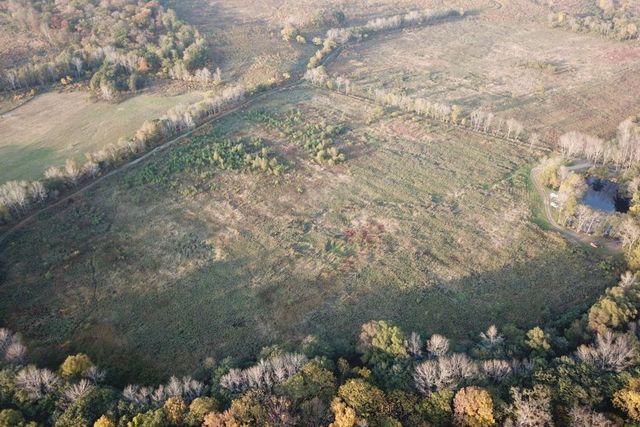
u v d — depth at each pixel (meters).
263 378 74.94
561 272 104.12
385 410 68.50
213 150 142.12
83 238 111.88
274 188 130.25
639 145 132.62
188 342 90.12
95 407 71.00
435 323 93.75
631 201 120.69
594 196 127.50
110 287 100.56
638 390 68.75
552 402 69.12
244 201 125.62
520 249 110.50
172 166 135.50
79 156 140.88
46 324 92.12
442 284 102.25
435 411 68.62
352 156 143.88
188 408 70.38
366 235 115.31
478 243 112.50
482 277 103.62
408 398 70.44
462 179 134.12
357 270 105.69
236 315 95.62
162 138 146.75
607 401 70.12
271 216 121.00
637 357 74.56
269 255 109.62
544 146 148.88
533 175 135.50
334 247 112.19
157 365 85.94
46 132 151.50
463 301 98.38
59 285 100.38
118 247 110.12
